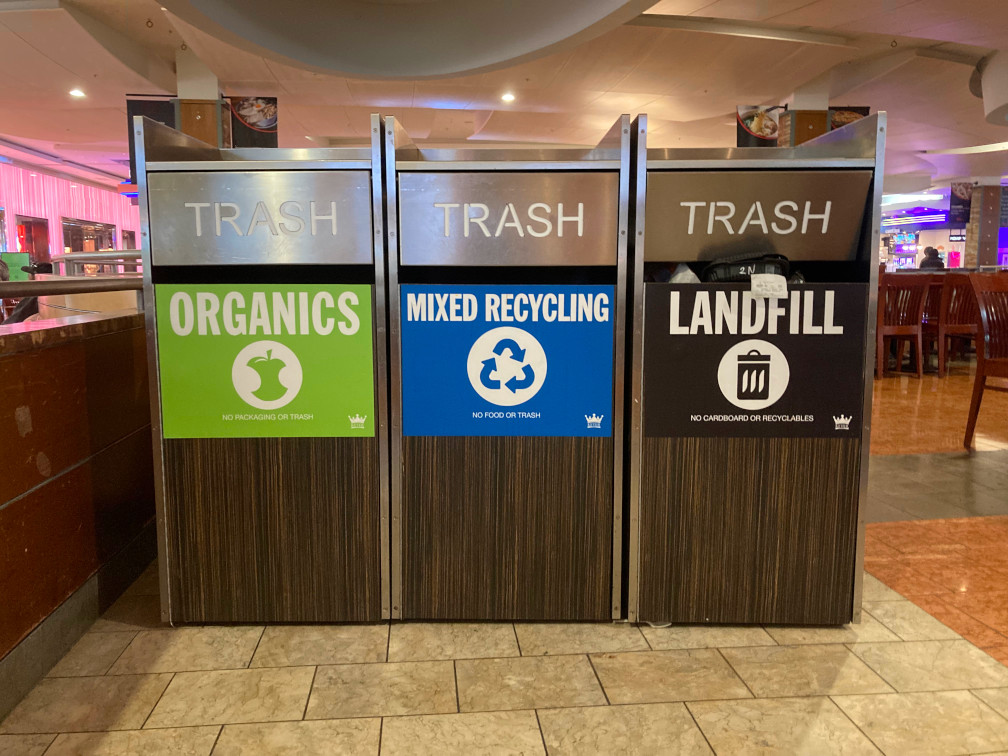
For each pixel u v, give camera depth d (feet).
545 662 5.76
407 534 6.27
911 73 28.99
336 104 32.94
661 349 6.01
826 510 6.19
